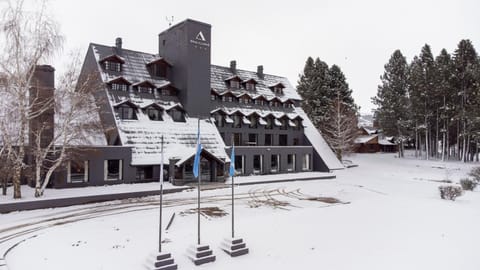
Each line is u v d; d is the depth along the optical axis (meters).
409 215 18.47
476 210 20.14
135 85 36.22
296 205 24.30
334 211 19.59
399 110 60.75
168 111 37.38
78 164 27.33
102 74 35.25
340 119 51.81
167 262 11.30
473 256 12.04
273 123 45.50
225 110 41.72
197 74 39.62
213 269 11.40
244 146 39.88
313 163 46.56
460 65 53.22
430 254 12.30
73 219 19.45
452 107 53.12
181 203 24.50
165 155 32.78
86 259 12.48
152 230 16.91
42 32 22.20
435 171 46.59
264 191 30.47
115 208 22.59
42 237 15.67
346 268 11.20
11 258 12.80
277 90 50.09
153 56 41.97
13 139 23.11
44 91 24.34
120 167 30.88
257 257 12.48
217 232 15.65
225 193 29.02
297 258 12.24
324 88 59.38
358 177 41.84
